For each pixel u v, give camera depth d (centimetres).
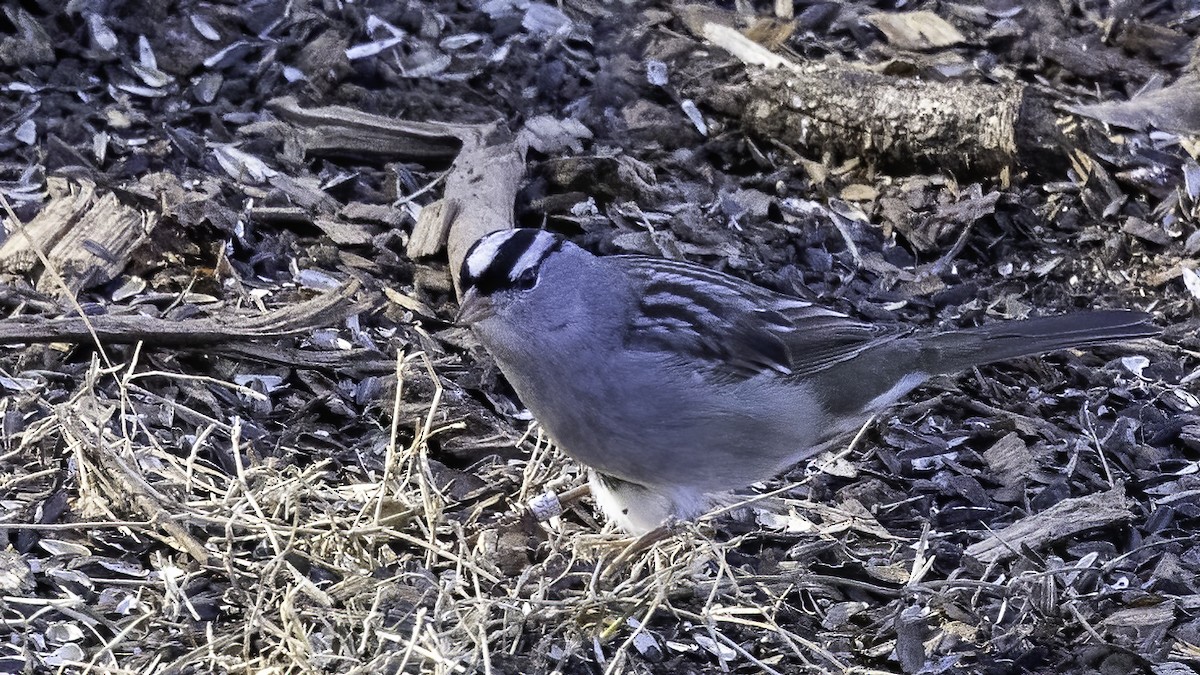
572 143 702
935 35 798
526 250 454
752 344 469
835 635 475
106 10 741
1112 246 679
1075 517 526
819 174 714
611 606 461
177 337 550
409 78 739
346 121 693
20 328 537
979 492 546
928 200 699
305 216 640
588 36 782
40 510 482
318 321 571
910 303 645
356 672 411
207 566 461
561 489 516
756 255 659
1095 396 600
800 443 489
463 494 518
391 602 448
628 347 457
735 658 461
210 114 699
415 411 541
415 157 693
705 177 706
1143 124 723
